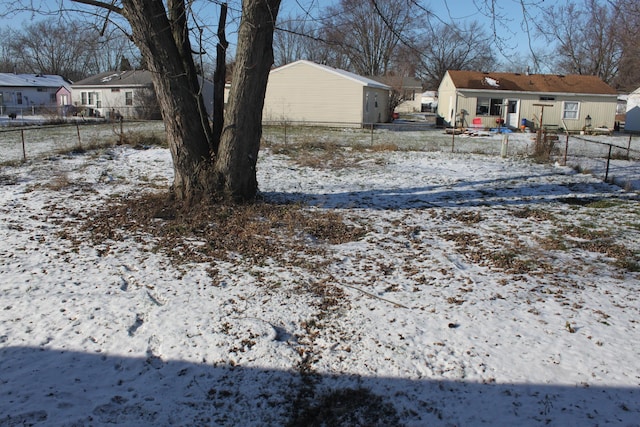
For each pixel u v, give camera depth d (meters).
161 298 5.30
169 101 8.12
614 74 36.50
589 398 3.67
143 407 3.58
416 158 16.72
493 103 32.12
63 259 6.35
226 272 6.05
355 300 5.34
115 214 8.41
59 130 24.22
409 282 5.88
